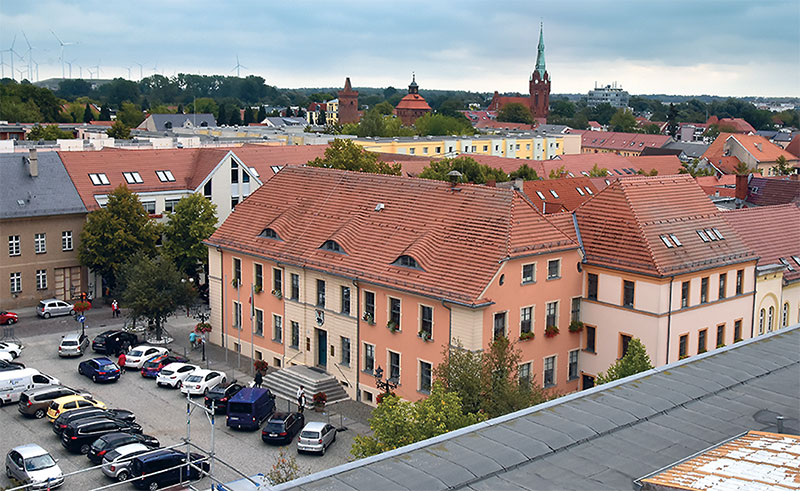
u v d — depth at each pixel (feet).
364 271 182.50
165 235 282.36
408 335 174.70
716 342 190.08
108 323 242.58
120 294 232.94
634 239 179.32
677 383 110.93
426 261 175.01
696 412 101.86
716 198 283.59
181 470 127.75
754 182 285.84
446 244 176.65
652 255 175.01
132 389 188.65
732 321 193.47
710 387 109.91
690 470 82.94
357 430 169.07
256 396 168.14
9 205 249.14
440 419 125.49
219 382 188.65
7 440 156.87
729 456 86.58
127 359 202.69
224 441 160.97
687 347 181.78
